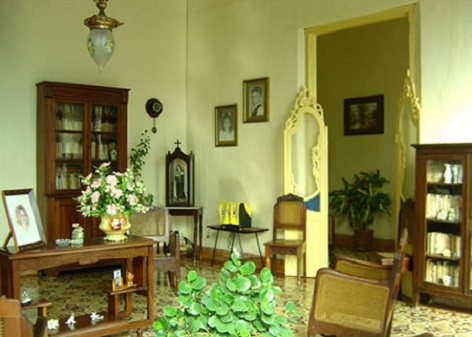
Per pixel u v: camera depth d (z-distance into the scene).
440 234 4.48
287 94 6.17
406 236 3.36
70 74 6.34
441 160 4.45
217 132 7.00
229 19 6.86
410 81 5.03
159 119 7.22
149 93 7.11
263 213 6.42
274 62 6.31
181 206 6.85
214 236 7.00
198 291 1.73
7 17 5.84
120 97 6.33
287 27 6.17
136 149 6.98
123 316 3.86
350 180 8.05
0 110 5.79
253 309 1.63
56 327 3.50
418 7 5.01
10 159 5.86
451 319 4.24
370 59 7.80
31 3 6.00
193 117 7.37
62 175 5.94
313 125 5.84
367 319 3.22
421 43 4.96
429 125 4.89
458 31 4.71
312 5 5.92
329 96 8.32
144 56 7.05
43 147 5.82
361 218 7.48
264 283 1.69
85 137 6.09
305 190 5.91
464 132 4.69
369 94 7.81
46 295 4.96
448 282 4.43
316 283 3.40
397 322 4.15
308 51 6.01
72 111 6.05
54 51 6.20
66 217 5.85
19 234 3.30
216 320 1.59
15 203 3.38
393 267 3.21
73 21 6.35
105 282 5.53
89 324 3.58
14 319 2.02
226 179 6.88
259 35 6.48
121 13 6.81
